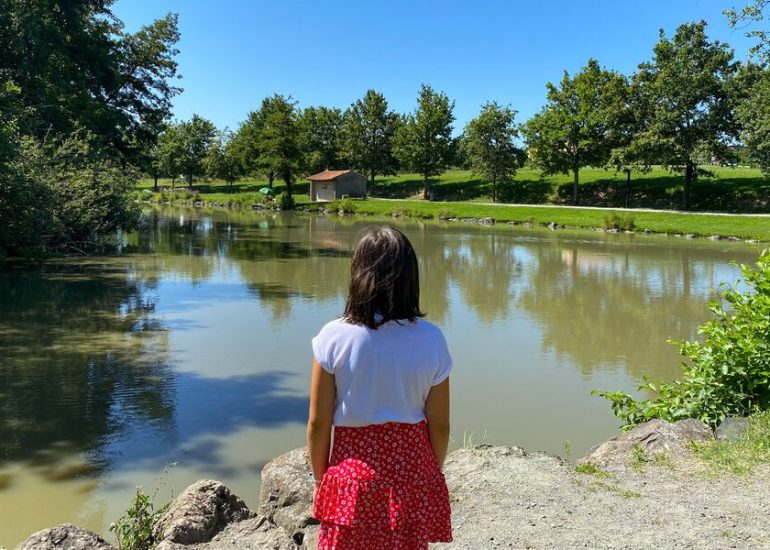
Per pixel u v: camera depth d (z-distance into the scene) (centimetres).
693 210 4731
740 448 500
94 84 3234
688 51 4478
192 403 834
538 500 427
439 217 5031
